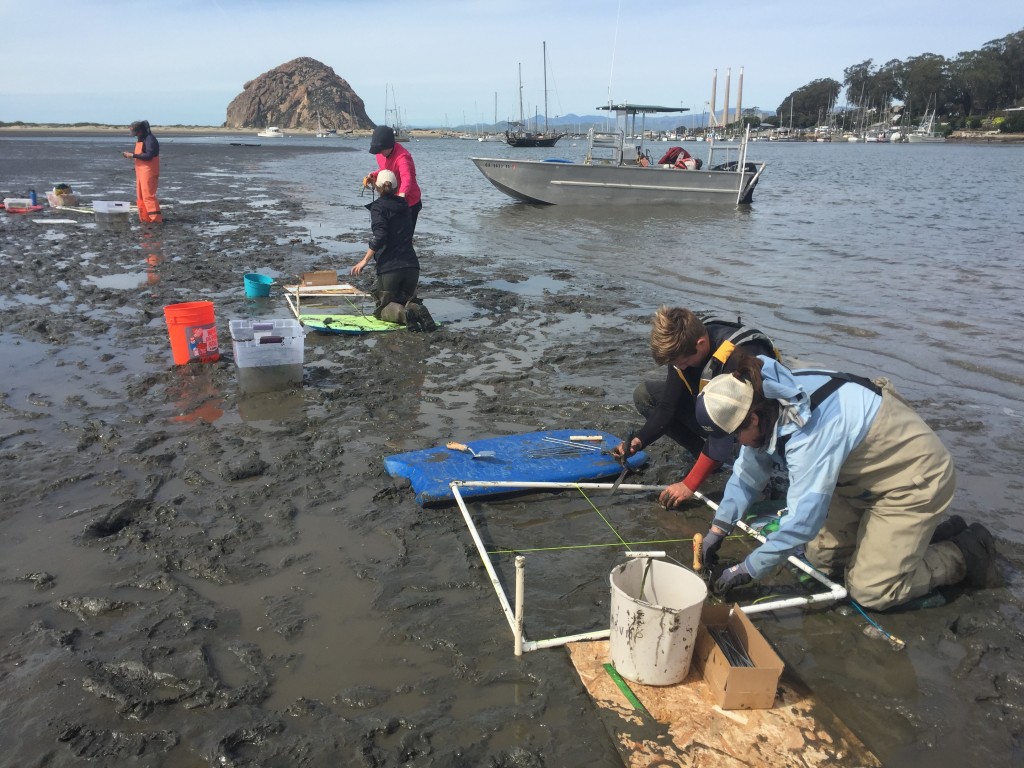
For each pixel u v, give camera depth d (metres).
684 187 19.52
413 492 4.15
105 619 3.05
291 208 18.02
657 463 4.66
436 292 9.41
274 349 5.54
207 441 4.69
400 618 3.09
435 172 35.44
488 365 6.46
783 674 2.85
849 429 2.85
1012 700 2.74
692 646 2.69
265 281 8.66
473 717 2.57
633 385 5.99
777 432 2.85
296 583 3.31
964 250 12.94
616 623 2.69
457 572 3.43
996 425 5.30
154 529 3.70
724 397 2.80
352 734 2.47
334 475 4.32
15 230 13.18
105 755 2.38
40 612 3.07
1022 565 3.58
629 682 2.72
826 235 14.81
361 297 8.76
